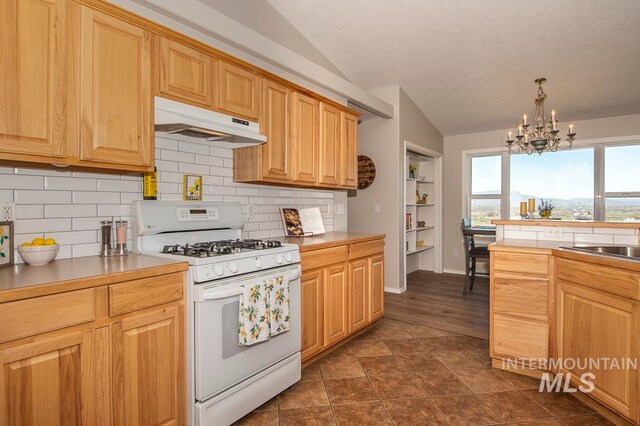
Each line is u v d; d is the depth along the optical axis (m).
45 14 1.47
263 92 2.57
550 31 3.38
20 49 1.40
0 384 1.17
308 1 3.08
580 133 5.06
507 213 5.64
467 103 4.95
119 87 1.72
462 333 3.26
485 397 2.20
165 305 1.65
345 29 3.47
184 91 2.04
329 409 2.07
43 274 1.42
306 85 3.47
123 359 1.50
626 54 3.60
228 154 2.68
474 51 3.80
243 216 2.81
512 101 4.75
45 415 1.28
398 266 4.69
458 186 5.96
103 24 1.66
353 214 5.03
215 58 2.23
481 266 5.81
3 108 1.37
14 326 1.20
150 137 1.85
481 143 5.78
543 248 2.36
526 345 2.42
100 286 1.42
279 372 2.20
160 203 2.11
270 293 2.03
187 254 1.90
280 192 3.19
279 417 2.00
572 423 1.94
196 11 2.33
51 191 1.78
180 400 1.72
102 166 1.69
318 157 3.11
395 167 4.70
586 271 2.04
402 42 3.68
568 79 4.12
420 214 6.24
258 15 2.97
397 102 4.64
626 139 4.77
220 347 1.83
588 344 2.04
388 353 2.84
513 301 2.47
